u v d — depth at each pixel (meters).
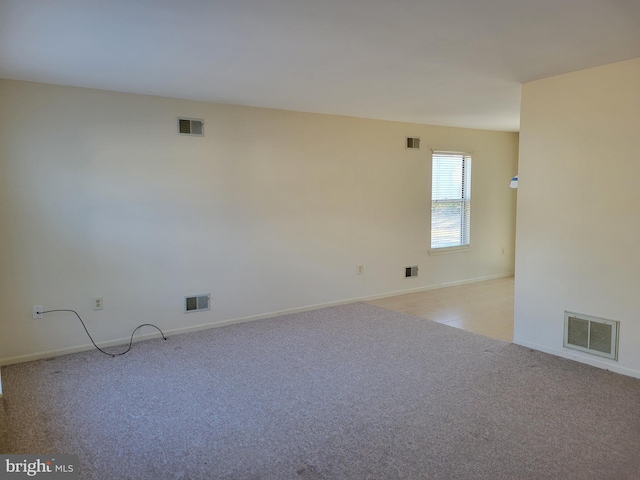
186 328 4.58
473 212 7.00
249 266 4.94
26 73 3.46
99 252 4.08
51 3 2.17
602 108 3.43
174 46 2.83
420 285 6.49
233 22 2.43
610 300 3.48
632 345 3.38
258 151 4.91
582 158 3.58
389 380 3.37
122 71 3.40
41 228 3.81
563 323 3.79
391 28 2.55
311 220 5.36
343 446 2.49
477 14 2.36
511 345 4.14
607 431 2.61
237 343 4.24
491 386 3.24
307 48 2.89
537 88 3.82
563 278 3.77
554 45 2.89
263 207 4.98
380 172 5.92
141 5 2.20
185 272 4.54
